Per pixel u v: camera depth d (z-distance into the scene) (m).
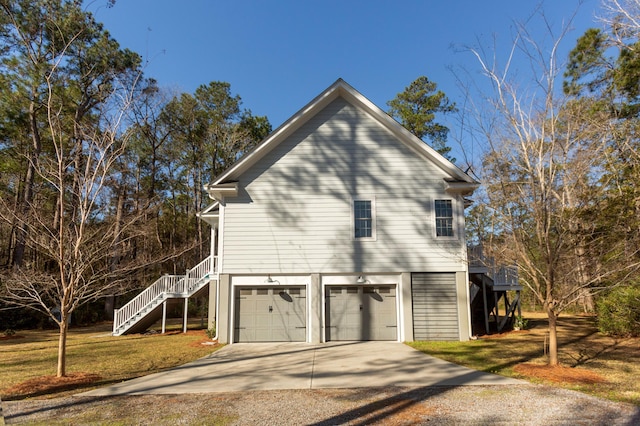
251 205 14.39
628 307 13.57
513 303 17.05
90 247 10.21
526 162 9.19
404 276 14.02
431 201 14.40
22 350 13.64
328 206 14.40
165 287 18.09
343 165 14.61
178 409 6.36
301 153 14.67
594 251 9.44
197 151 36.84
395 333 14.01
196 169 37.41
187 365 10.20
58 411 6.33
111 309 29.56
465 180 14.28
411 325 13.79
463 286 13.91
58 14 17.52
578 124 9.70
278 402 6.69
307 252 14.17
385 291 14.26
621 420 5.55
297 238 14.24
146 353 12.23
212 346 13.46
